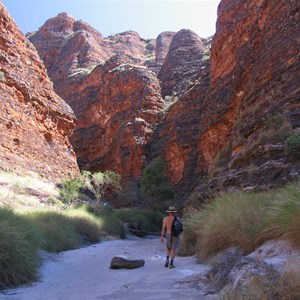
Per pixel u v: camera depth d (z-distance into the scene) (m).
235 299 4.02
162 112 50.06
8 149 25.83
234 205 8.48
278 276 4.14
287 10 18.28
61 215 14.66
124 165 45.94
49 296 5.73
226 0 35.88
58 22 90.12
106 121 55.16
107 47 92.00
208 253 8.19
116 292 5.60
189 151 39.50
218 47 34.81
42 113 32.16
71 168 33.56
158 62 83.19
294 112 12.84
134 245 15.27
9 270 6.62
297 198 6.20
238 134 17.84
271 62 17.33
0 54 28.86
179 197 35.69
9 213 8.71
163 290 5.43
